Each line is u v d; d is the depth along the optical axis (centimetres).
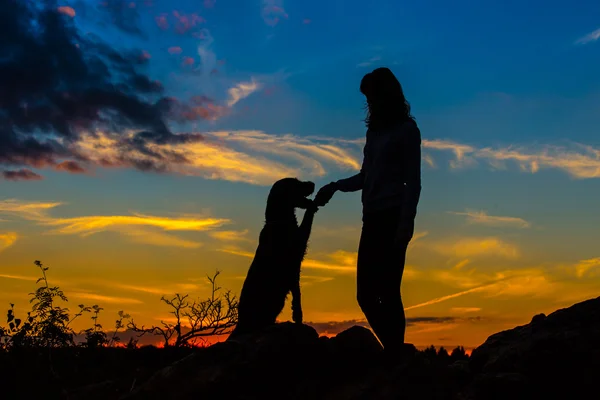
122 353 721
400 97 511
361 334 534
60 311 690
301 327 524
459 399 460
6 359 605
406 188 485
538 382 452
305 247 651
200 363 489
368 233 502
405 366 486
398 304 497
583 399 434
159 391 474
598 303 486
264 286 631
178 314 749
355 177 559
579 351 446
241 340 506
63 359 686
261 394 486
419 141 493
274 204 655
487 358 504
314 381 496
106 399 567
